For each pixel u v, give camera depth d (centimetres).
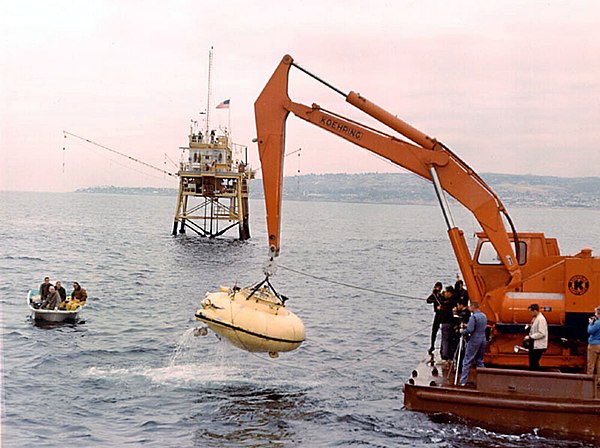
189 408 1719
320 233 10712
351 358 2292
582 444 1459
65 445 1470
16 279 4178
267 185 1756
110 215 14825
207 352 2288
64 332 2567
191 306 3266
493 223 1719
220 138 8131
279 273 4894
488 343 1708
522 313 1667
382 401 1794
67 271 4653
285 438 1530
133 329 2658
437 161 1741
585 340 1662
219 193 8219
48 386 1867
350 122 1777
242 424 1616
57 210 16625
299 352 2342
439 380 1662
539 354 1602
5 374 1961
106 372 2025
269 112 1772
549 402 1505
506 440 1475
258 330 1641
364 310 3312
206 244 7444
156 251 6438
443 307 1855
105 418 1641
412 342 2583
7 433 1521
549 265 1712
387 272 5244
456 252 1730
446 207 1738
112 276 4431
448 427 1540
